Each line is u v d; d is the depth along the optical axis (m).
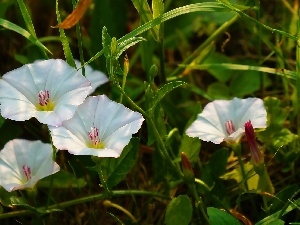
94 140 0.20
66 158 0.26
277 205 0.22
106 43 0.21
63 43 0.22
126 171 0.22
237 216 0.22
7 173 0.21
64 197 0.25
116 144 0.20
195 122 0.22
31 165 0.21
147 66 0.27
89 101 0.21
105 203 0.24
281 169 0.26
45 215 0.24
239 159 0.22
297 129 0.26
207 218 0.22
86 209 0.25
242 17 0.24
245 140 0.25
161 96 0.22
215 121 0.22
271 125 0.24
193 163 0.24
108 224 0.25
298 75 0.24
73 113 0.20
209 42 0.27
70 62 0.22
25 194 0.25
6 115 0.20
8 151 0.21
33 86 0.21
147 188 0.25
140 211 0.25
